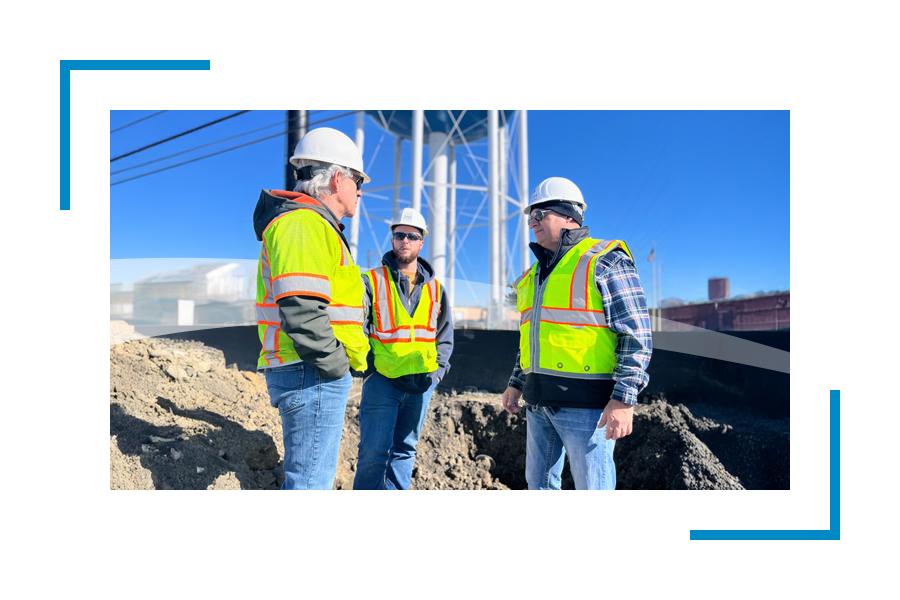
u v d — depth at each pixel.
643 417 4.13
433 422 4.24
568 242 2.21
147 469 2.58
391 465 2.90
